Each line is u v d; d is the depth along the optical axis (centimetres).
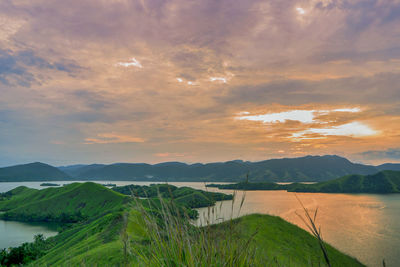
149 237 233
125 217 234
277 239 2642
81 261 387
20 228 14212
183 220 232
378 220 13712
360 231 11206
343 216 14562
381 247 8800
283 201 19588
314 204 18425
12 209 18700
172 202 238
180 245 231
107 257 1617
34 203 18275
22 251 6312
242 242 229
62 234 9738
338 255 2941
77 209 17012
